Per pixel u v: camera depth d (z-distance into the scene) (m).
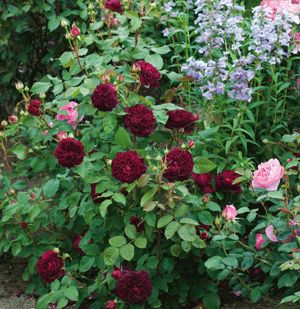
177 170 1.80
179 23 2.83
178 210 1.85
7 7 3.02
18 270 2.34
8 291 2.23
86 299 2.10
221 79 2.34
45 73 3.23
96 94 1.88
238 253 1.96
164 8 2.74
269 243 1.99
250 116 2.33
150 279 1.88
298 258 1.78
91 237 2.01
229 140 2.30
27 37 3.12
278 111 2.45
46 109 2.12
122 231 1.98
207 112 2.35
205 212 1.95
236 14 2.58
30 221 2.15
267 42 2.30
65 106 2.10
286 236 1.89
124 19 2.23
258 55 2.32
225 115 2.45
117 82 1.98
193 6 2.94
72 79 2.09
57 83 2.12
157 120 1.94
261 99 2.55
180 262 2.00
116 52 2.17
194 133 2.23
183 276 2.02
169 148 2.04
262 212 2.27
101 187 1.89
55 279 1.92
